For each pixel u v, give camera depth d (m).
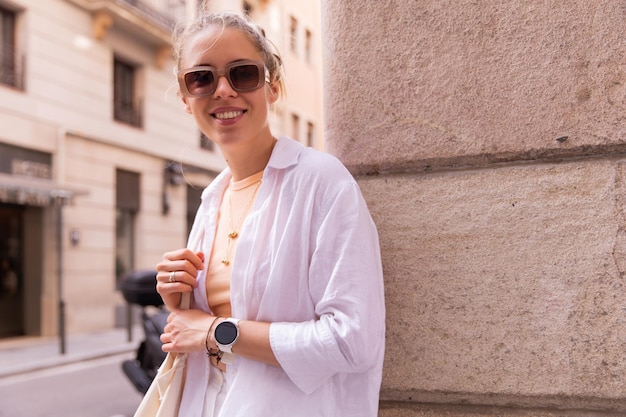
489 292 1.54
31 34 11.48
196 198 16.70
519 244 1.52
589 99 1.48
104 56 13.32
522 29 1.53
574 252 1.48
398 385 1.61
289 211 1.32
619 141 1.45
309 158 1.35
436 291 1.59
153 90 14.96
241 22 1.42
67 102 12.29
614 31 1.46
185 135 15.98
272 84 1.53
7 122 10.91
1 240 11.73
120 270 14.12
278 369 1.26
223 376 1.35
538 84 1.52
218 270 1.42
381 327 1.27
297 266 1.28
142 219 14.49
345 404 1.30
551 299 1.49
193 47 1.42
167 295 1.45
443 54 1.60
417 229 1.62
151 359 5.21
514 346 1.51
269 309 1.28
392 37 1.66
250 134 1.42
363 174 1.70
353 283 1.21
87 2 12.65
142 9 13.99
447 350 1.57
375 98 1.67
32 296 12.05
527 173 1.53
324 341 1.18
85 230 12.70
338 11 1.73
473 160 1.58
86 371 8.32
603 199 1.46
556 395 1.48
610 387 1.43
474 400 1.56
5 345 10.63
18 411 5.99
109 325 13.17
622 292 1.43
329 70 1.75
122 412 5.92
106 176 13.31
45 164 11.77
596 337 1.45
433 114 1.61
